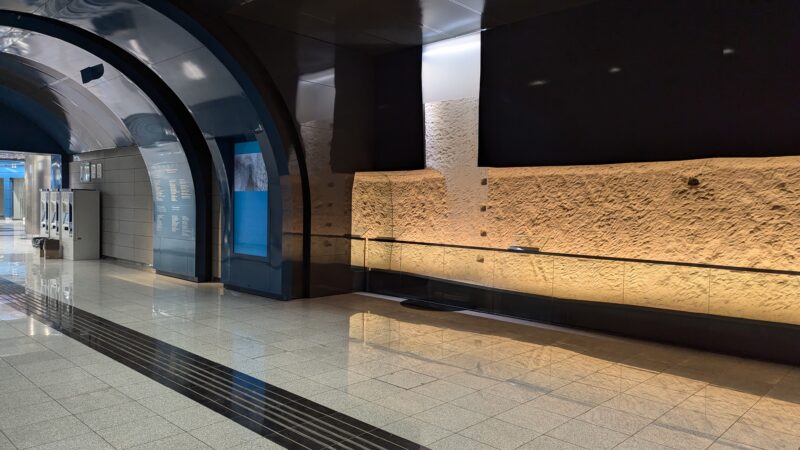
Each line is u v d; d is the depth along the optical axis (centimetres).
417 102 957
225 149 995
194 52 838
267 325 738
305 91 906
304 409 441
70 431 390
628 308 727
